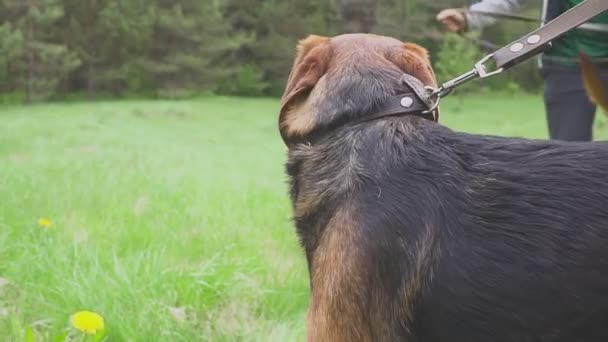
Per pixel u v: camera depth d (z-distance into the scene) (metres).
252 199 3.23
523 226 1.17
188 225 2.56
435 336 1.18
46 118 10.24
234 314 1.88
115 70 17.34
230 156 6.50
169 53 17.69
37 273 1.97
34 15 15.67
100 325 1.57
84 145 6.43
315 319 1.21
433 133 1.24
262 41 19.20
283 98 1.34
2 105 14.41
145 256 2.08
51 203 2.82
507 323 1.16
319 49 1.33
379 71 1.29
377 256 1.18
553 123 1.97
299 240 1.27
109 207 2.79
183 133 9.24
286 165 1.31
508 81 16.16
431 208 1.19
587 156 1.19
